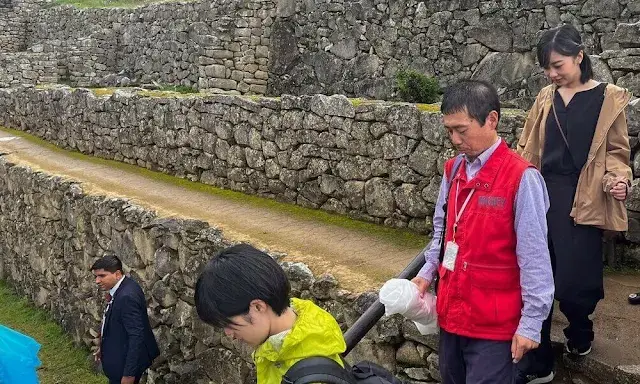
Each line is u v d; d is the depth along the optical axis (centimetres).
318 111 582
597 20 723
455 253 250
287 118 617
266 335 191
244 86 1165
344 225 548
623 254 409
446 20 864
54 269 782
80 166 877
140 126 841
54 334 730
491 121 241
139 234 605
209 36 1145
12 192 905
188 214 600
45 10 1888
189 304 539
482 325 246
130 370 490
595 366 299
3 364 305
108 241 660
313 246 495
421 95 849
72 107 996
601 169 295
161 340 569
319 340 189
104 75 1567
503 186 238
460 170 255
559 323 344
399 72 884
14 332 330
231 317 187
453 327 253
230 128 691
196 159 749
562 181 305
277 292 189
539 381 307
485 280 243
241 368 477
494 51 817
